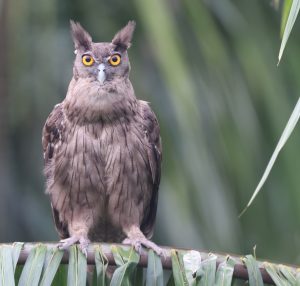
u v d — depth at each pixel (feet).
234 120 41.75
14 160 47.96
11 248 25.90
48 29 44.04
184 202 41.50
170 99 40.88
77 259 26.11
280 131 42.70
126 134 35.37
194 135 38.70
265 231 45.21
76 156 35.17
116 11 45.11
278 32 43.32
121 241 38.01
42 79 45.55
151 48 44.11
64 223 36.99
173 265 25.94
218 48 40.68
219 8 42.78
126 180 35.58
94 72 35.32
